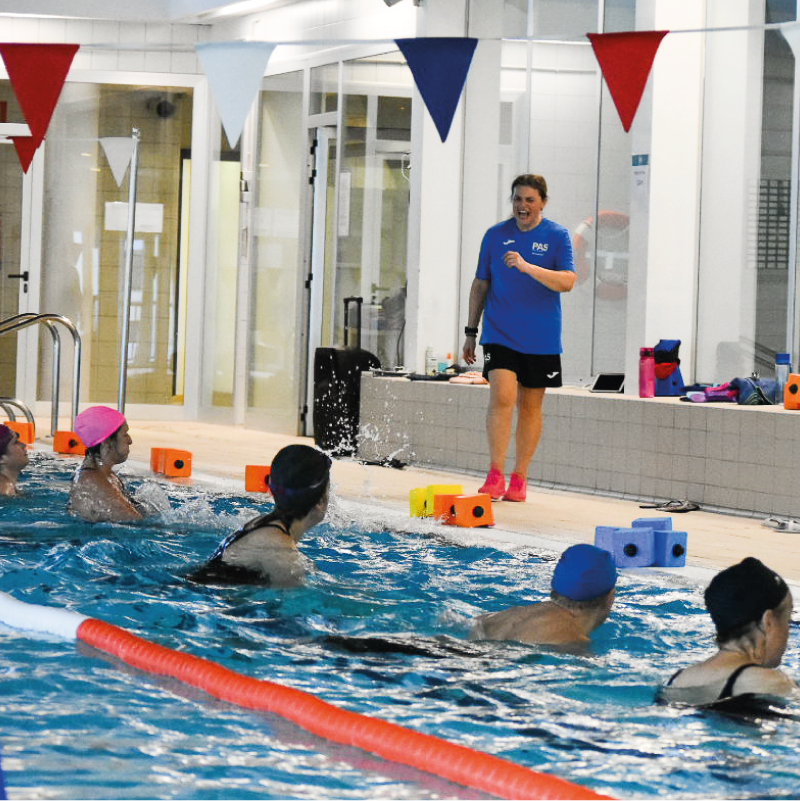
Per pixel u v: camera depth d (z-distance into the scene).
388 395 12.79
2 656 4.76
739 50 11.12
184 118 16.36
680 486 10.24
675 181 11.36
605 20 12.12
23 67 7.42
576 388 11.85
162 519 7.66
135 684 4.45
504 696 4.38
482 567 6.92
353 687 4.47
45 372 16.31
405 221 13.56
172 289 16.55
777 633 4.33
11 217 16.16
